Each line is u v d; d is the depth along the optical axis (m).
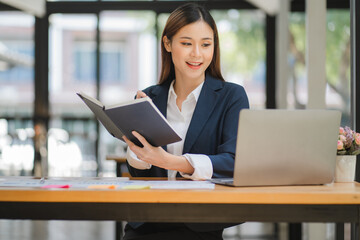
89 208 1.67
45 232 5.59
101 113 2.01
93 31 8.38
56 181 2.00
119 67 8.40
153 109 1.76
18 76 8.41
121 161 4.61
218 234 2.08
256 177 1.82
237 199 1.61
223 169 2.05
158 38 8.32
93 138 8.35
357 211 1.66
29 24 8.41
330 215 1.66
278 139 1.82
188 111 2.31
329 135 1.88
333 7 6.08
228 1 8.15
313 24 4.68
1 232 5.57
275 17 8.10
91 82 8.40
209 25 2.21
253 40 8.17
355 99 3.18
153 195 1.61
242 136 1.78
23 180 2.05
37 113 8.37
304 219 1.66
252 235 5.77
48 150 8.36
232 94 2.26
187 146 2.23
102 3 8.33
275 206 1.65
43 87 8.40
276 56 8.10
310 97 4.68
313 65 4.67
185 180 2.07
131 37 8.36
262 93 8.17
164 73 2.39
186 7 2.22
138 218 1.66
